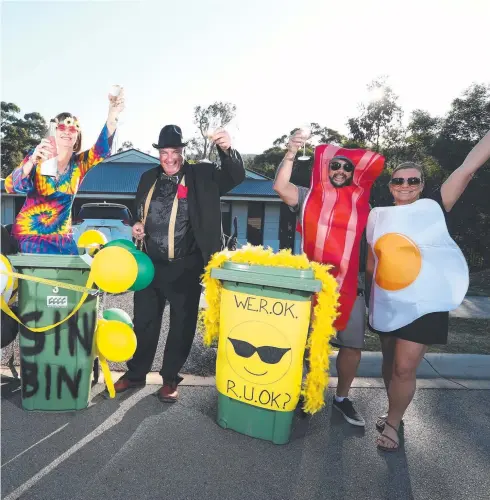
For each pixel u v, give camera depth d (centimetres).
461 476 255
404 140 2141
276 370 272
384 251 280
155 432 286
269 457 265
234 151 318
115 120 316
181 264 330
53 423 292
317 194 309
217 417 300
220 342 291
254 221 1484
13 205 1384
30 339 296
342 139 2972
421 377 399
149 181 336
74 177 319
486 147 267
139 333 338
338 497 233
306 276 265
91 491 228
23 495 222
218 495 230
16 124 3422
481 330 588
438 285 269
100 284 290
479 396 362
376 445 283
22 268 291
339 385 319
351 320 304
